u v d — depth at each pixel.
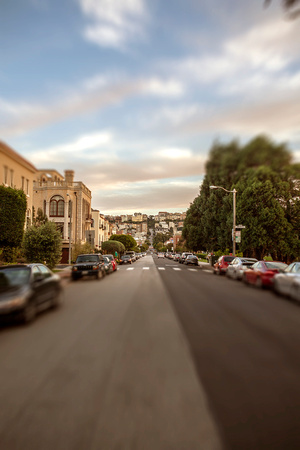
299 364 5.47
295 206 28.75
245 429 3.50
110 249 61.59
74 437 3.37
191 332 7.55
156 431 3.46
